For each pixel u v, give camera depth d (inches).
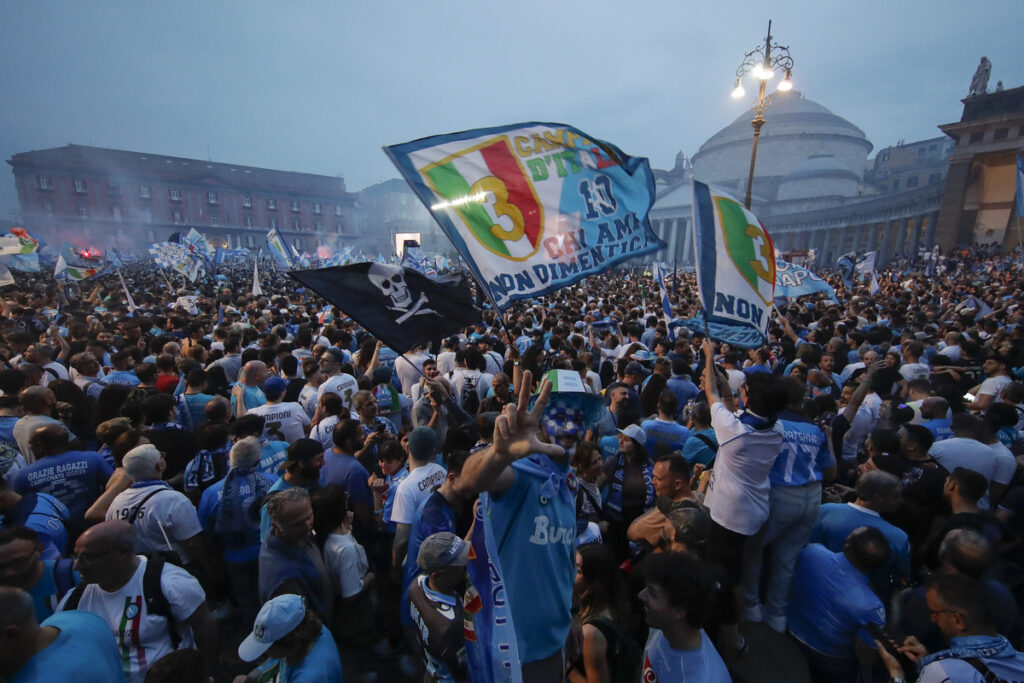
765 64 621.6
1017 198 518.0
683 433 191.5
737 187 4318.4
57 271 752.3
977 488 137.5
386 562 161.9
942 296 802.2
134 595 105.8
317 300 692.1
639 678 109.0
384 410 244.8
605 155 125.3
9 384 199.9
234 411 225.8
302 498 121.9
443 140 111.7
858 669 124.5
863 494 136.6
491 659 72.6
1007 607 104.0
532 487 86.7
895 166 3523.6
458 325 145.0
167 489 139.7
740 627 148.0
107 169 3166.8
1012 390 206.2
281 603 98.9
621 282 1246.9
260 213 3622.0
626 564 146.3
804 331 417.1
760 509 134.0
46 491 151.8
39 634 83.2
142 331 381.4
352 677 146.3
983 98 1815.9
